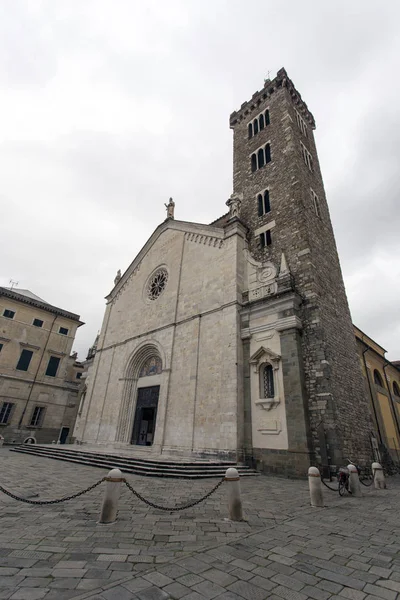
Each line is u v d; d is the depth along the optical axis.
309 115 36.31
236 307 21.64
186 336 24.56
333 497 11.39
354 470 12.18
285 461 16.14
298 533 6.90
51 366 44.12
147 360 28.84
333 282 24.12
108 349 33.94
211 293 24.31
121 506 8.55
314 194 28.42
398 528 7.46
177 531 6.73
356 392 20.16
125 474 14.59
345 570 5.07
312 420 16.62
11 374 40.28
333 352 19.14
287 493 11.58
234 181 32.84
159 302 29.41
